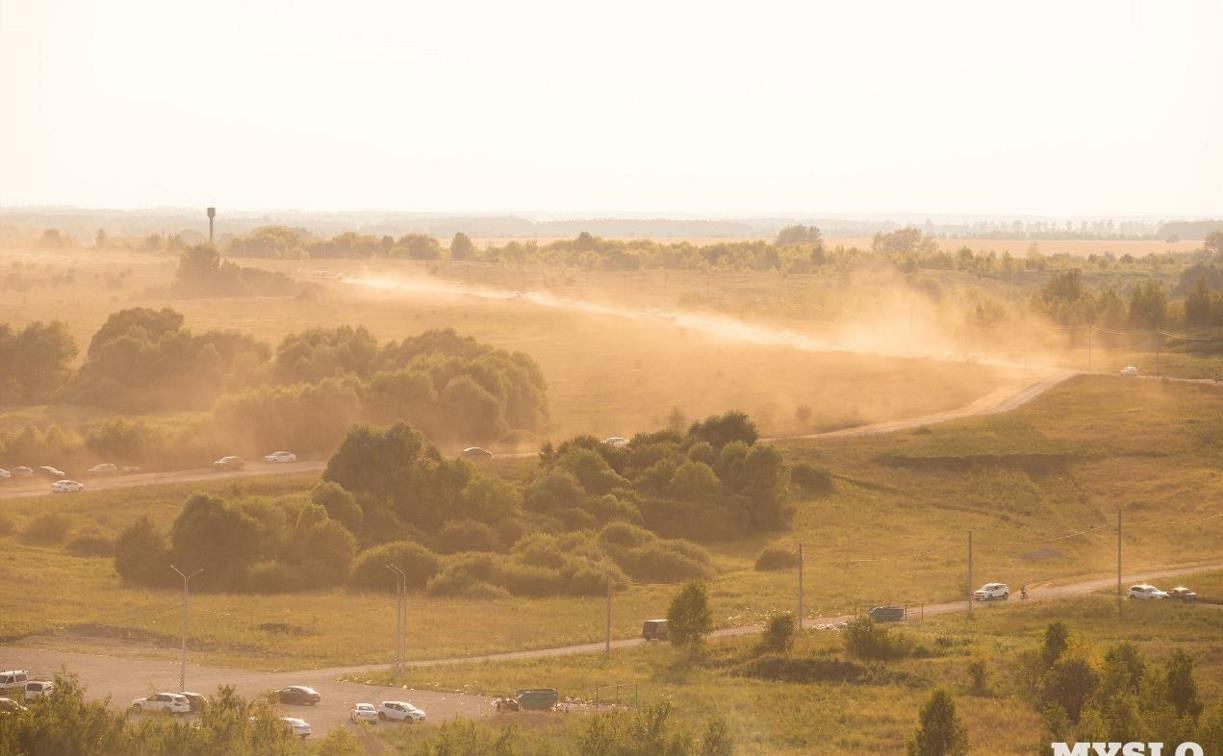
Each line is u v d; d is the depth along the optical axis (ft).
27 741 371.97
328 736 402.52
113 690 513.04
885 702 502.38
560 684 529.86
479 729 408.87
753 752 435.53
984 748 434.71
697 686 530.27
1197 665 536.01
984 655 527.81
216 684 525.34
